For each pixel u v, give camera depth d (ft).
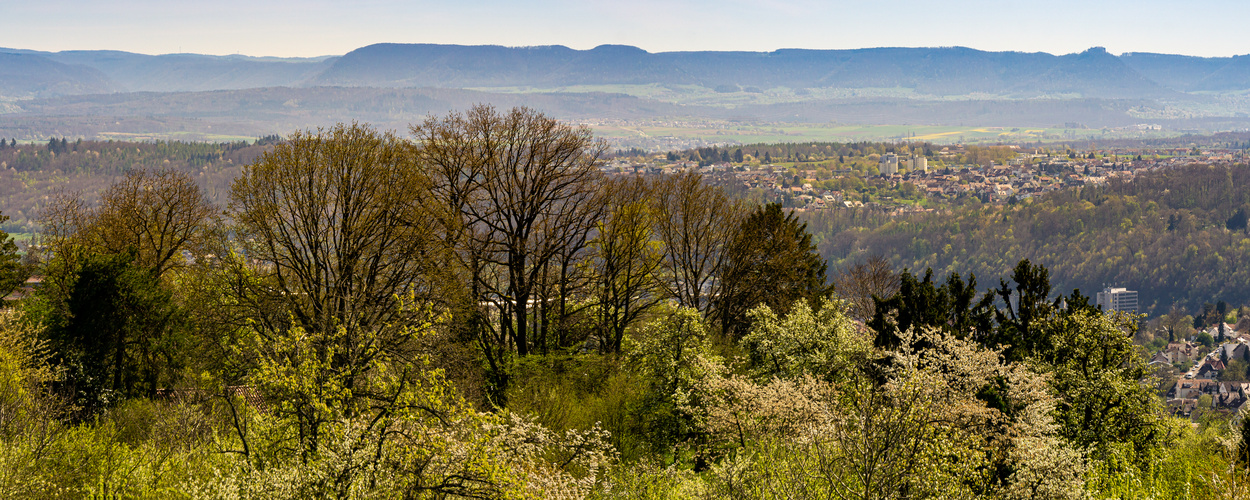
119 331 93.50
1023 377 68.44
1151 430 75.51
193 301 94.48
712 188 120.57
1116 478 61.31
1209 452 65.82
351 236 83.92
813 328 84.99
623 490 58.29
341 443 40.70
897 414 39.27
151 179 117.80
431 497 41.27
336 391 44.39
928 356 67.05
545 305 98.48
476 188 91.91
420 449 41.01
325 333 49.85
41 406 58.29
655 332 78.28
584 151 96.94
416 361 52.47
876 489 37.91
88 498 49.11
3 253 108.06
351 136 86.69
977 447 49.55
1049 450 49.47
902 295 97.35
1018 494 47.80
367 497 39.40
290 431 44.80
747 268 117.39
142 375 98.07
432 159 90.53
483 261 91.86
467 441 42.45
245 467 41.04
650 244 106.52
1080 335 81.35
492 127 93.04
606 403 79.10
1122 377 78.64
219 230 88.69
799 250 127.75
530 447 44.65
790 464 44.91
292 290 85.35
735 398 66.59
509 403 75.46
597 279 100.73
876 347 87.97
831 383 76.79
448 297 82.07
